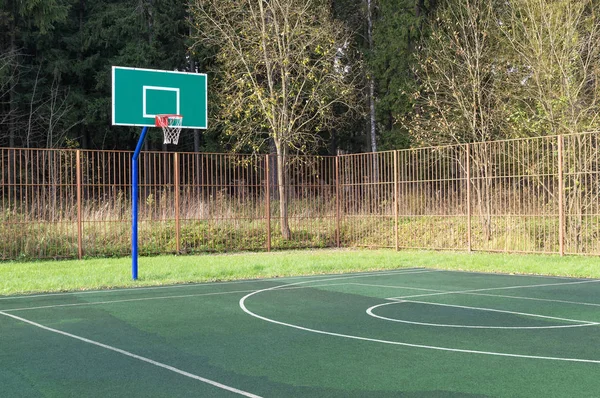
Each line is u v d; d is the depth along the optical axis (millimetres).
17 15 29062
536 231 18031
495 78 22719
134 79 14789
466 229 19672
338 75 22438
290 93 21297
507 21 23703
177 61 33656
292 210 21734
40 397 4918
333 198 21562
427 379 5363
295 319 8273
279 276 13219
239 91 21562
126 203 20391
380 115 34031
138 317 8453
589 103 20828
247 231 20125
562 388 5059
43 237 17094
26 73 32500
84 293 10750
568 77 18766
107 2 35094
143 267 14141
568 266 13797
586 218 16109
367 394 4945
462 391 5004
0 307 9289
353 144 39500
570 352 6348
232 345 6734
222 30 21953
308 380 5359
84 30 33656
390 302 9688
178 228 18109
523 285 11586
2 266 14492
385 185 21812
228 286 11656
